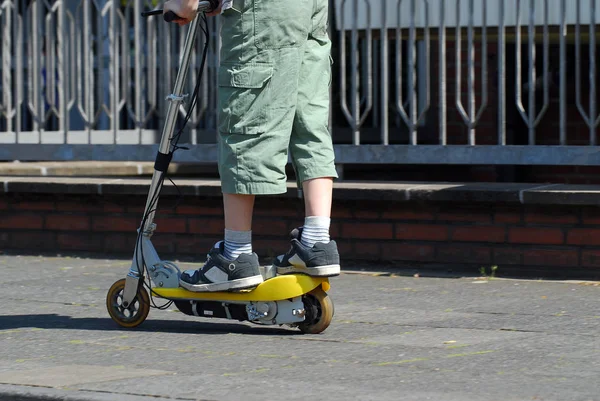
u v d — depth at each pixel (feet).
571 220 65.36
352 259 71.61
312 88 49.29
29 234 81.30
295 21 48.24
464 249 68.44
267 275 50.34
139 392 38.55
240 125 48.49
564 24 73.26
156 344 47.78
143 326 52.31
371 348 46.14
